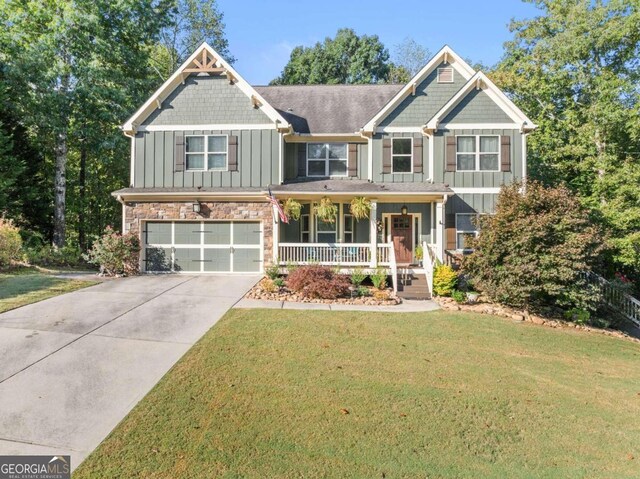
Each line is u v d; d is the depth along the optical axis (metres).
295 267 14.07
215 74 16.22
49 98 18.89
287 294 12.24
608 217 17.00
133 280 13.93
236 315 9.66
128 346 7.47
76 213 26.45
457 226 15.73
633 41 19.55
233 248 15.69
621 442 5.16
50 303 10.22
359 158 17.14
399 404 5.77
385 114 16.48
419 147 16.31
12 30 19.45
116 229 28.30
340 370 6.82
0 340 7.52
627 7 19.12
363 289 12.96
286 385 6.17
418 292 13.55
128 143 21.88
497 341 8.95
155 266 15.76
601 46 19.77
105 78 20.05
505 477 4.34
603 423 5.63
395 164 16.47
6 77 18.75
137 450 4.53
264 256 15.54
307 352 7.53
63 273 15.38
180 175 16.11
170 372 6.45
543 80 22.36
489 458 4.67
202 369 6.59
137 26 21.88
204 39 31.00
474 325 9.98
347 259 15.07
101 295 11.30
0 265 15.22
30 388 5.80
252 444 4.70
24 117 19.92
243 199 15.56
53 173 23.98
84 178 25.64
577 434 5.30
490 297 12.21
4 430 4.81
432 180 15.84
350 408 5.59
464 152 15.87
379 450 4.70
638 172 16.14
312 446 4.71
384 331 9.03
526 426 5.42
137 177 16.17
